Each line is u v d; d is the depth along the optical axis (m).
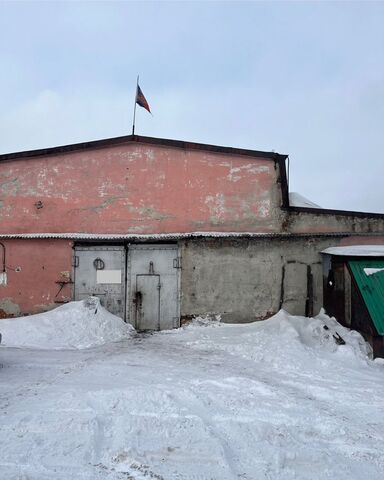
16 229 9.88
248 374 5.99
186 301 9.48
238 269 9.54
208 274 9.52
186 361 6.70
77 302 9.19
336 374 6.10
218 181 9.79
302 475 3.28
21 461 3.33
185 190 9.77
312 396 5.16
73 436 3.77
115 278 9.62
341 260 8.80
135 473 3.22
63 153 9.93
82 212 9.80
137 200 9.78
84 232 9.76
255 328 8.66
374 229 9.88
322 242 9.68
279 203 9.73
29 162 9.98
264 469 3.35
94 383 5.33
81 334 8.48
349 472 3.35
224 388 5.26
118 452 3.52
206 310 9.47
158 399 4.74
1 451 3.48
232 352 7.38
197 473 3.25
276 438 3.92
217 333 8.69
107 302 9.59
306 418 4.39
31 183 9.95
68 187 9.88
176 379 5.57
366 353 7.42
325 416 4.47
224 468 3.33
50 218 9.84
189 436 3.87
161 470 3.28
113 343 8.25
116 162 9.88
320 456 3.59
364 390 5.40
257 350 7.17
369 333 7.54
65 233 9.73
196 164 9.82
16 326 8.51
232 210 9.74
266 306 9.49
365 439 3.97
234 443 3.80
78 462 3.35
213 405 4.70
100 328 8.71
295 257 9.59
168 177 9.80
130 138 9.80
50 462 3.34
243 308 9.48
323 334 7.84
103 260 9.67
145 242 9.64
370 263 8.47
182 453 3.55
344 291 8.64
